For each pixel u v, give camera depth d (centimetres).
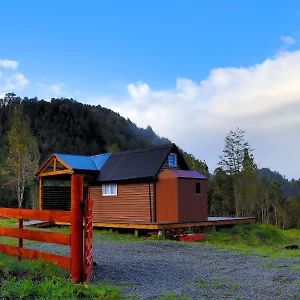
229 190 5850
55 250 1334
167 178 2302
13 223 2534
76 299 664
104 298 695
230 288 830
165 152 2416
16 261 886
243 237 2266
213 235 2206
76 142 9119
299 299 739
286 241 2364
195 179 2359
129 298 712
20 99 9812
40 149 8081
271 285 863
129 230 2250
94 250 1436
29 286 679
